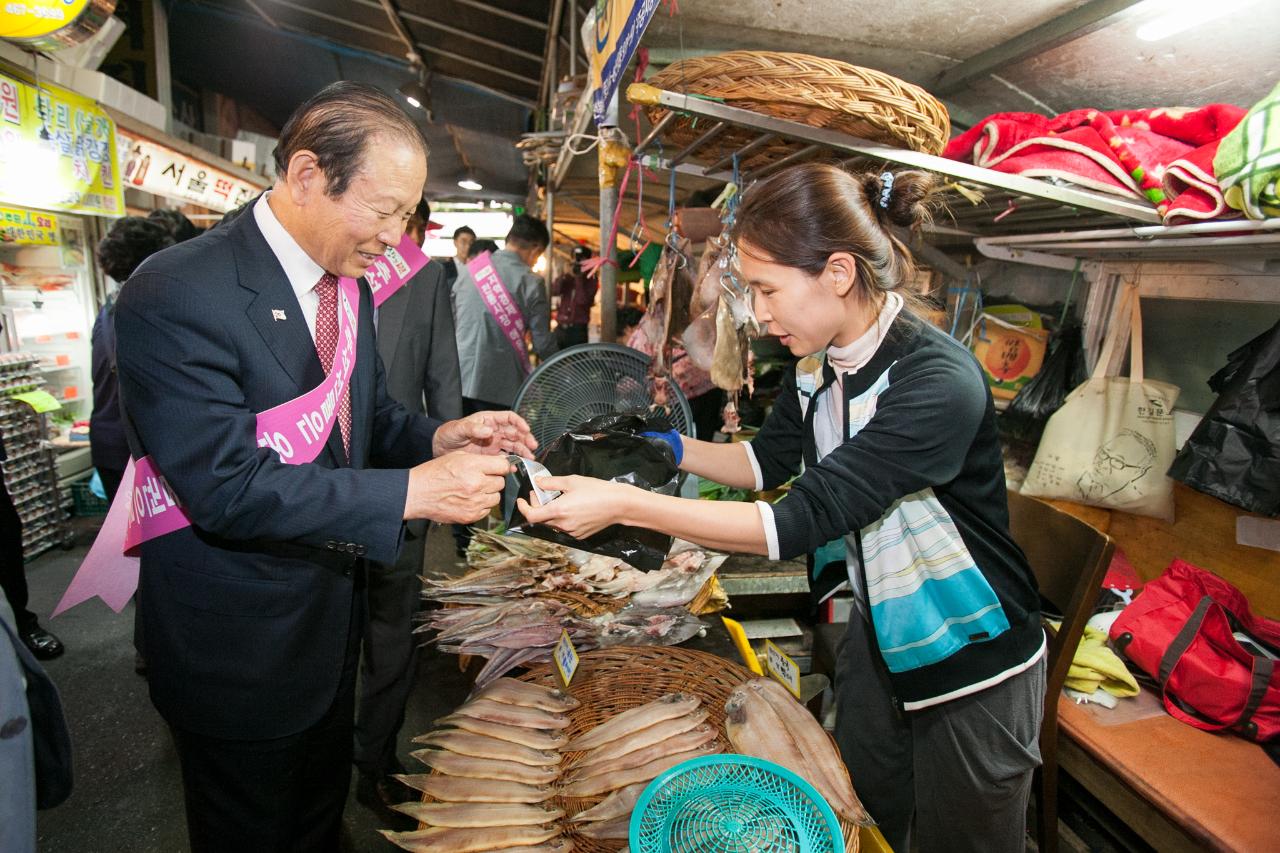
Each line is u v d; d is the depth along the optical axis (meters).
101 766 2.12
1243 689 1.63
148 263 0.99
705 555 1.68
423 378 2.05
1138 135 1.80
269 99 7.73
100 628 2.90
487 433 1.38
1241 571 1.99
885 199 1.09
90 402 4.32
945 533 1.18
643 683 1.37
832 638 2.02
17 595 2.58
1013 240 2.36
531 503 1.03
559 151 3.85
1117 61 1.94
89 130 3.57
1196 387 2.25
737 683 1.34
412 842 1.03
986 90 2.29
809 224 1.03
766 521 1.05
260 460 1.00
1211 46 1.76
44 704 0.97
